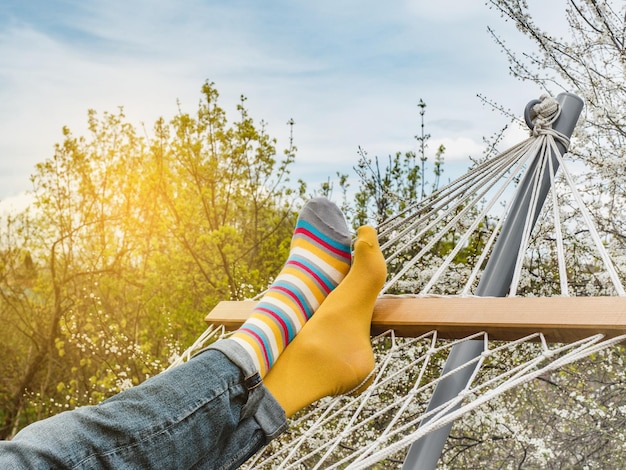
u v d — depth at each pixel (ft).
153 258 15.08
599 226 7.75
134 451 2.51
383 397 8.37
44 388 16.63
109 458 2.46
